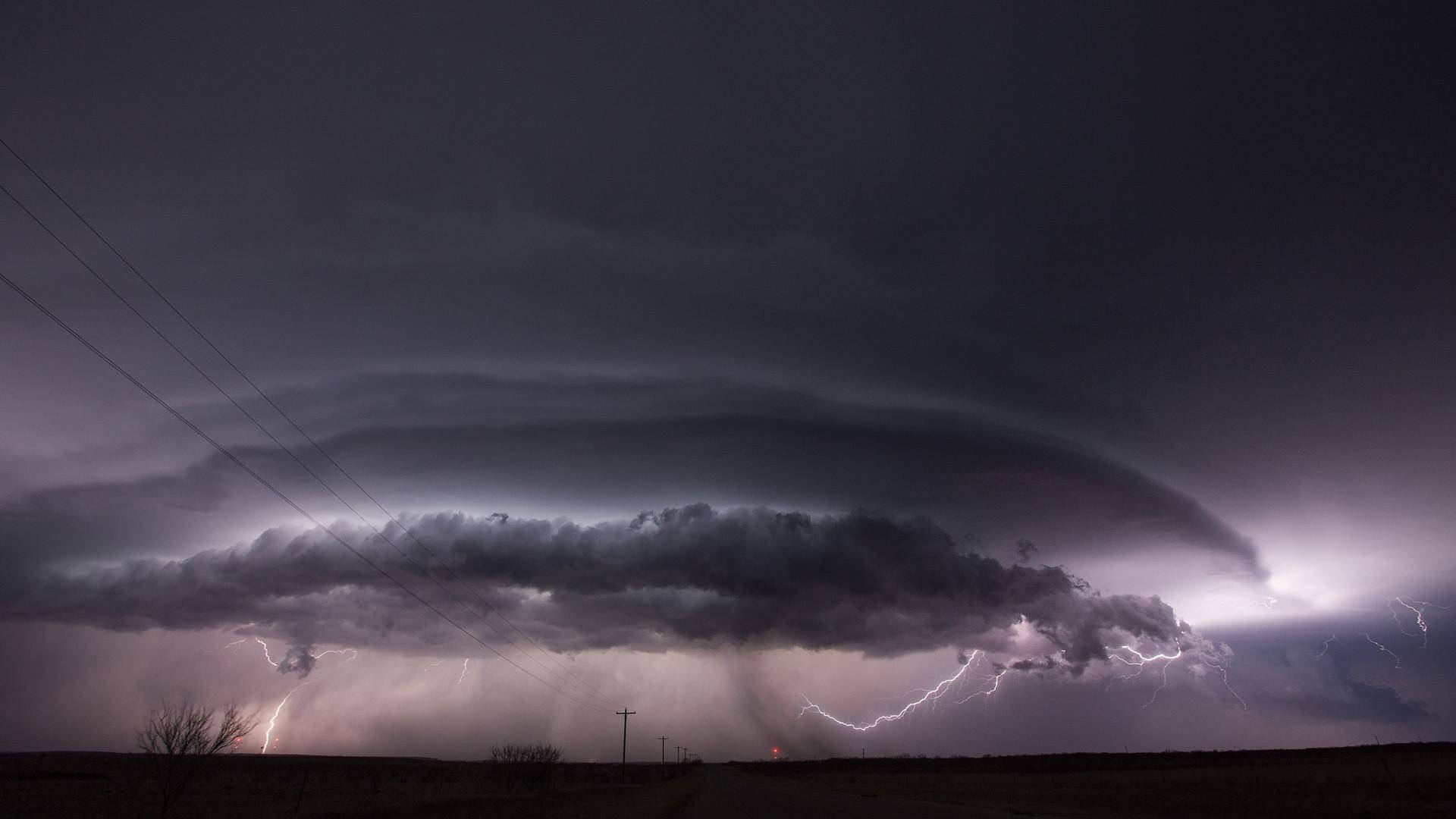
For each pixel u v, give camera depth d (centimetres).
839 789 6844
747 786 8212
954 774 10206
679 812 3859
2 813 3781
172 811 4078
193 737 2892
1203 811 3194
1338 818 2670
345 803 4772
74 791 5366
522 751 7406
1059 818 2972
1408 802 2828
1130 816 3064
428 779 9256
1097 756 13362
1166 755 12262
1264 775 5156
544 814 3866
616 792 6994
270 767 11075
